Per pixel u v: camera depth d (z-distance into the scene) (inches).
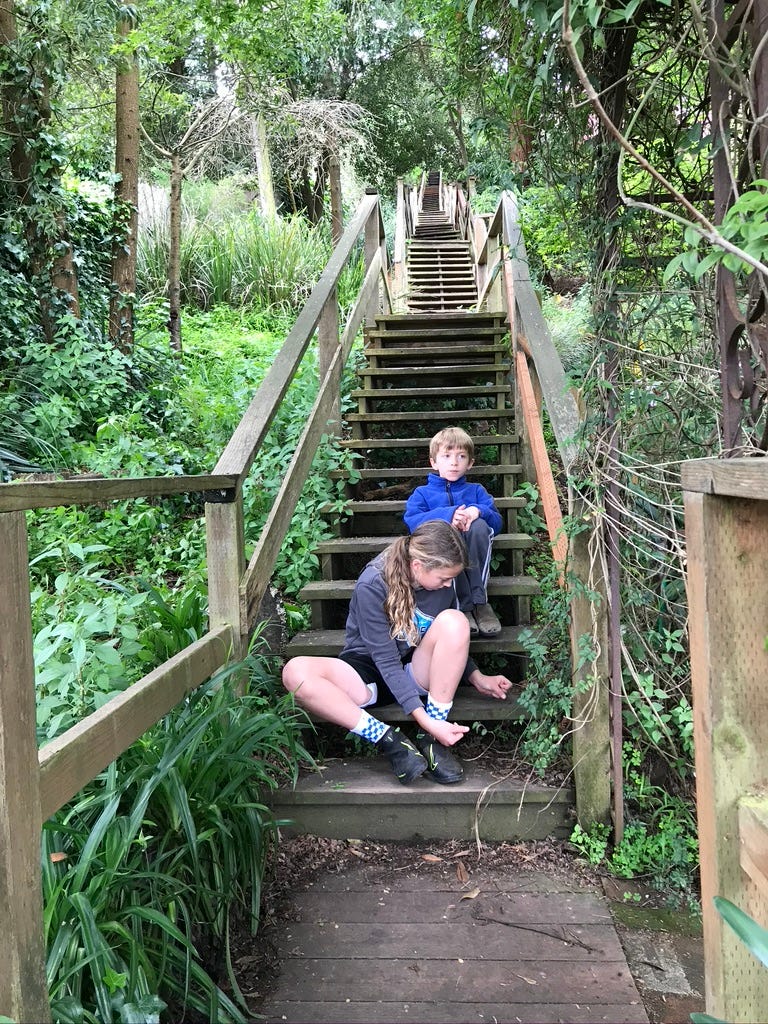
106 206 233.1
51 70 196.4
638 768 82.7
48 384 176.7
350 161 504.1
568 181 73.0
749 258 32.7
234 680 80.6
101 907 50.0
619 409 71.9
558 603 84.6
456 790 82.7
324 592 108.7
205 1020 57.9
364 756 94.1
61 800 43.1
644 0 55.0
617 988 61.5
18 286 195.8
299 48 262.2
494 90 76.9
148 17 220.1
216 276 347.6
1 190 197.8
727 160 43.6
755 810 37.6
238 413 178.9
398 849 82.5
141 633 85.3
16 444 160.4
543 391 91.2
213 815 64.1
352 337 178.1
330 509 124.7
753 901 39.4
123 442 154.5
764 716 39.4
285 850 81.7
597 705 78.9
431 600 91.4
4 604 37.1
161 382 219.6
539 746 83.7
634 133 64.6
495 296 248.8
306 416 147.2
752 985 39.7
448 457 114.0
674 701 81.4
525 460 142.3
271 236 370.6
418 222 543.8
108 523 138.4
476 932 68.7
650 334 70.8
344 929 69.4
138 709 55.8
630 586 76.2
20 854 37.8
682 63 57.4
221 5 221.0
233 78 282.4
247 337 289.0
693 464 40.2
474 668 96.8
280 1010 59.7
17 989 37.0
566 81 64.8
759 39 41.0
